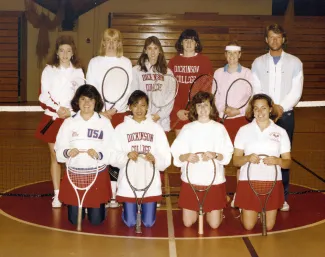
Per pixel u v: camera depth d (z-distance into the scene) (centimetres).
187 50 761
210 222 650
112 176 740
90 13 1956
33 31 1969
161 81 746
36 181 895
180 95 771
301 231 645
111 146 660
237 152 663
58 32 1966
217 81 759
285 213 725
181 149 648
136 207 654
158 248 579
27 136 1331
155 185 652
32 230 637
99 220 659
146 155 636
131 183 650
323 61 2041
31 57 1988
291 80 742
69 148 654
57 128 731
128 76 718
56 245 586
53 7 1950
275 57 746
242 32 1992
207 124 651
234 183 896
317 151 1180
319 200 793
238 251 571
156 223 672
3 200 773
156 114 720
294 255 561
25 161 1045
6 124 1538
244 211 645
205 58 770
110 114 707
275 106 678
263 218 625
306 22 2011
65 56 727
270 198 641
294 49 2023
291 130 751
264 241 606
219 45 1994
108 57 742
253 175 644
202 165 642
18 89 1998
